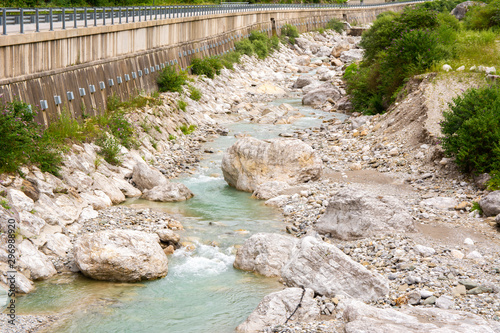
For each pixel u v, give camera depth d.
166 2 70.06
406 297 11.62
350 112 39.91
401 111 28.44
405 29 39.62
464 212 17.41
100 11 34.62
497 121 19.66
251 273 14.65
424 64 31.98
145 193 21.80
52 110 23.58
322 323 10.89
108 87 30.11
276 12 87.00
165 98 35.59
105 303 12.66
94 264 13.85
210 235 17.31
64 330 11.28
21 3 42.59
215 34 57.19
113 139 25.11
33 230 15.19
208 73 47.47
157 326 11.56
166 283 13.97
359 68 47.84
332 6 122.56
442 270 12.86
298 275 12.75
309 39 97.56
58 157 19.81
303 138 31.17
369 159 24.81
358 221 15.90
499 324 9.95
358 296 12.12
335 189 20.91
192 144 31.28
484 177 19.11
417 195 19.47
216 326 11.58
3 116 18.23
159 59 39.66
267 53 70.94
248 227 18.00
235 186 23.42
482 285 11.81
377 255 14.23
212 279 14.23
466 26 49.38
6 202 15.44
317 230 16.91
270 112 40.03
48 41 23.61
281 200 20.58
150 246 14.52
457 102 21.81
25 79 21.58
